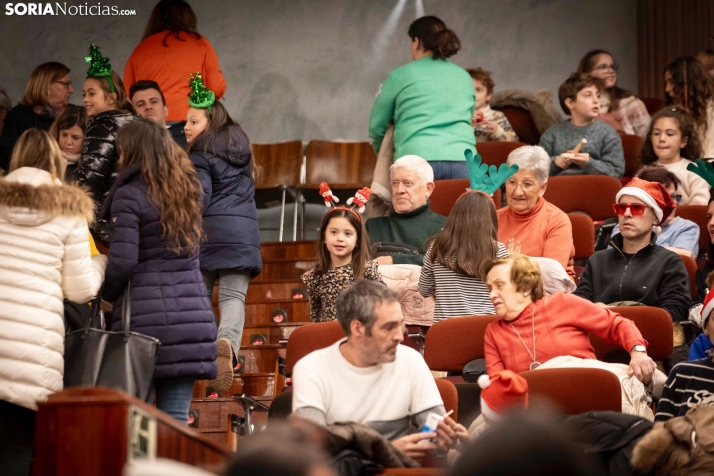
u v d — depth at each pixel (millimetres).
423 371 4809
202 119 7137
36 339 4746
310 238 12398
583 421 4395
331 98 13188
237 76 13273
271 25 13320
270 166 12422
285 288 9414
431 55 9508
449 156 9203
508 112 11648
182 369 5258
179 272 5371
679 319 6672
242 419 6730
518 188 7832
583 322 5578
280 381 7309
